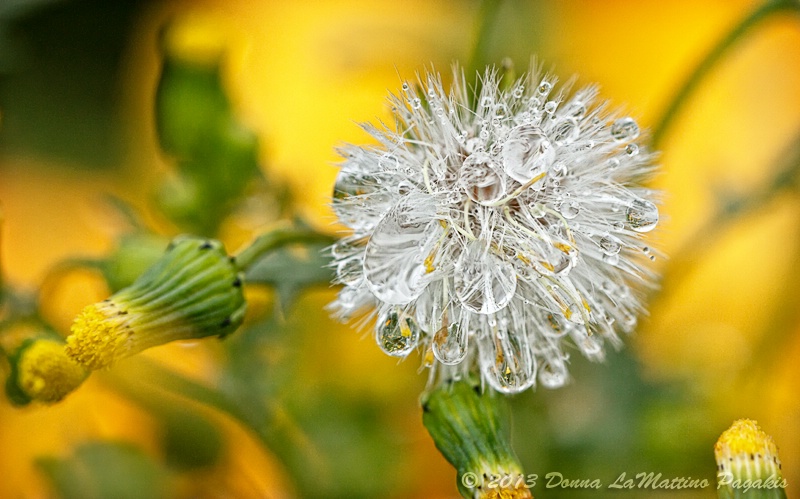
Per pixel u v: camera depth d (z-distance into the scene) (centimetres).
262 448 14
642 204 12
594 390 14
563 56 15
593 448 14
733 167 15
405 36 15
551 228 12
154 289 12
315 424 14
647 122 15
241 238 14
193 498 14
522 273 12
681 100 14
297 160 15
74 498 13
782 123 15
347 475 14
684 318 15
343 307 12
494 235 12
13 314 13
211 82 14
